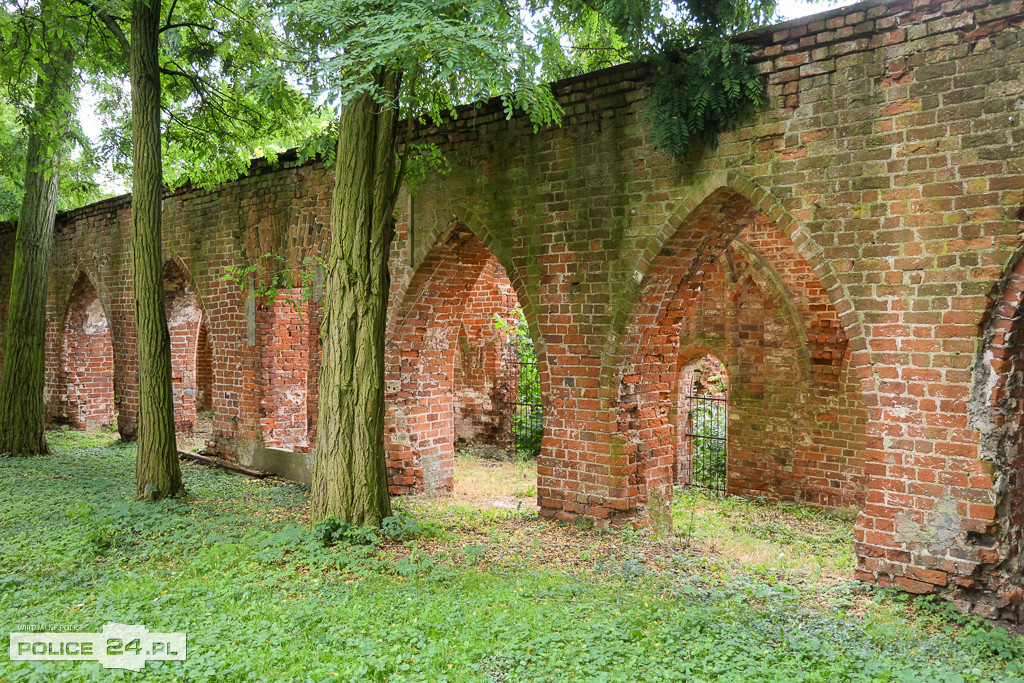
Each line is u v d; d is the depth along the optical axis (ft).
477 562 21.36
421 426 31.81
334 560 20.39
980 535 17.61
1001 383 17.35
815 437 33.09
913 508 18.43
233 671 14.02
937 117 17.85
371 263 22.81
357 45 19.57
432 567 20.27
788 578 21.45
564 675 14.33
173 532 23.35
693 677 14.28
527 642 15.76
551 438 26.03
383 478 23.30
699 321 37.29
